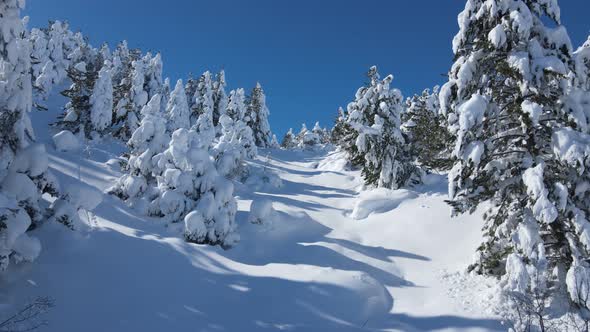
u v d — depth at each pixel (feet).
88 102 104.22
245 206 62.80
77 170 68.44
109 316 27.20
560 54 31.65
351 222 59.41
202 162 48.70
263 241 47.98
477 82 34.55
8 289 26.81
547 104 32.14
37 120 109.70
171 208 47.83
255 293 32.71
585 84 32.01
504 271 34.83
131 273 33.22
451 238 47.42
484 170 33.78
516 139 35.29
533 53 31.48
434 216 53.31
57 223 35.45
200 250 40.52
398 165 70.38
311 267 37.35
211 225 44.93
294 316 29.76
